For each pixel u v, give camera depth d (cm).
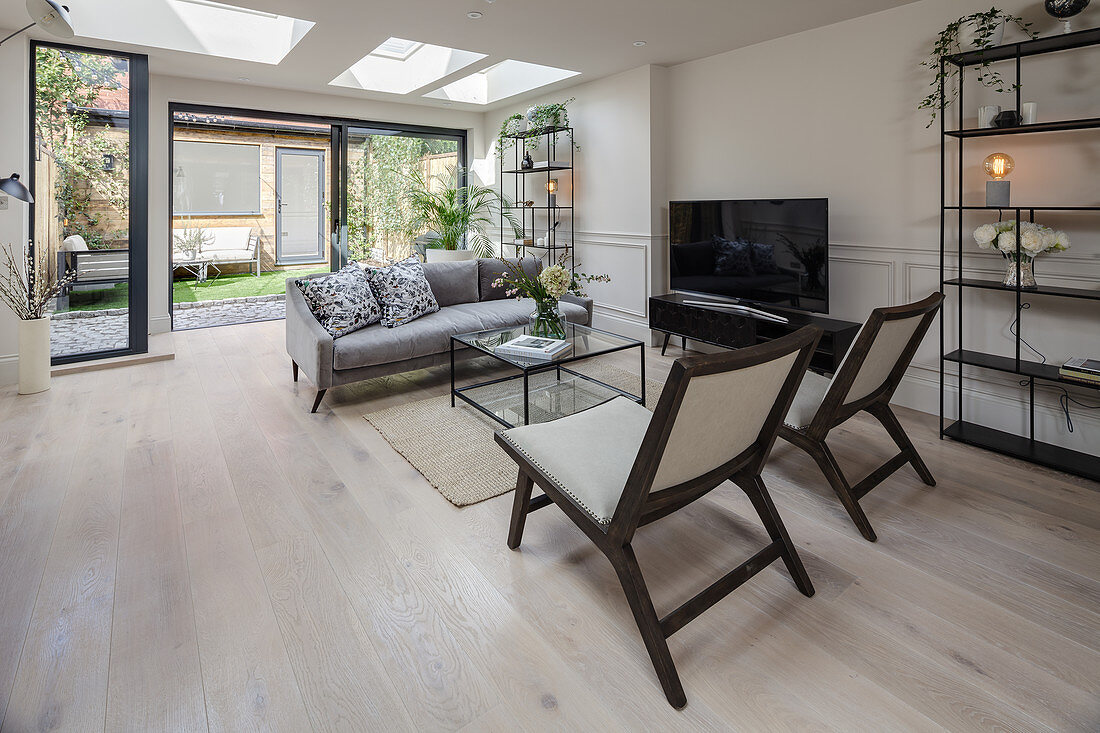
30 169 410
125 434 322
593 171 554
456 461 287
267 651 165
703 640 170
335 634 172
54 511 239
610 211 541
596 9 350
